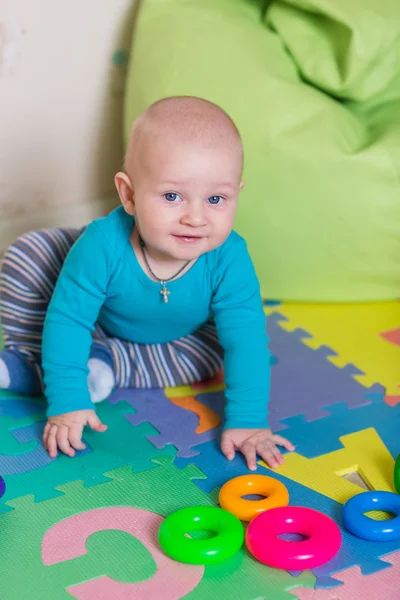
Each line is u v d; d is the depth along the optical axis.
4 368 1.30
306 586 0.95
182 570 0.97
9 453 1.19
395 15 1.71
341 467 1.17
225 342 1.25
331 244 1.61
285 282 1.67
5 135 1.84
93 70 1.93
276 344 1.54
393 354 1.51
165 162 1.08
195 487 1.12
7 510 1.06
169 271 1.23
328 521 1.00
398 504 1.06
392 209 1.58
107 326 1.36
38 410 1.31
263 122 1.59
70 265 1.23
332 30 1.70
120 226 1.23
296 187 1.58
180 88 1.68
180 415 1.31
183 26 1.73
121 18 1.92
